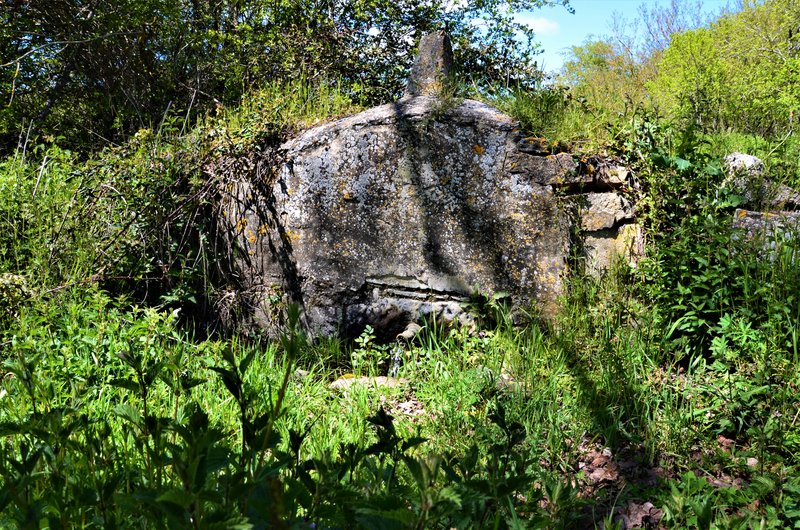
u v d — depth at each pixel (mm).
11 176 5875
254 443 1009
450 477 1101
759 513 2576
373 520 849
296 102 6484
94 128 9805
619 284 4926
